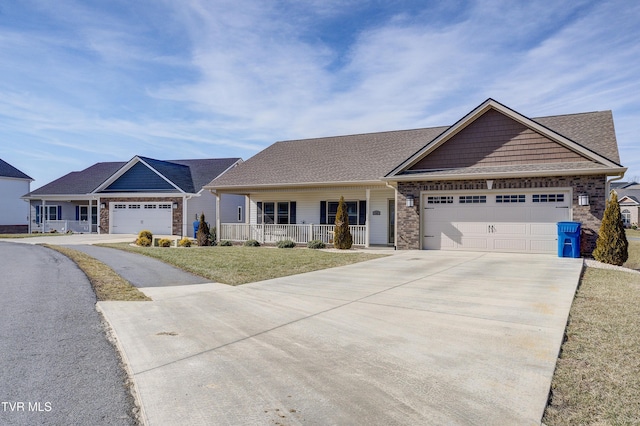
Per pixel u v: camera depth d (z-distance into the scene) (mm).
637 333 5199
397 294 7785
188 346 4934
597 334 5164
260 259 13430
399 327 5598
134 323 5930
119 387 3820
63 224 31219
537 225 14633
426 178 15859
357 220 20078
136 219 27766
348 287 8578
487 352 4578
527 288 8203
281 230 20516
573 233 13375
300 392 3656
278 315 6340
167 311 6637
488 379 3861
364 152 21000
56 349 4828
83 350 4812
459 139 16094
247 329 5613
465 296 7516
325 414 3252
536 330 5348
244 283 9211
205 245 20750
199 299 7531
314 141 24141
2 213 35375
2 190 35375
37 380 3953
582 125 16453
